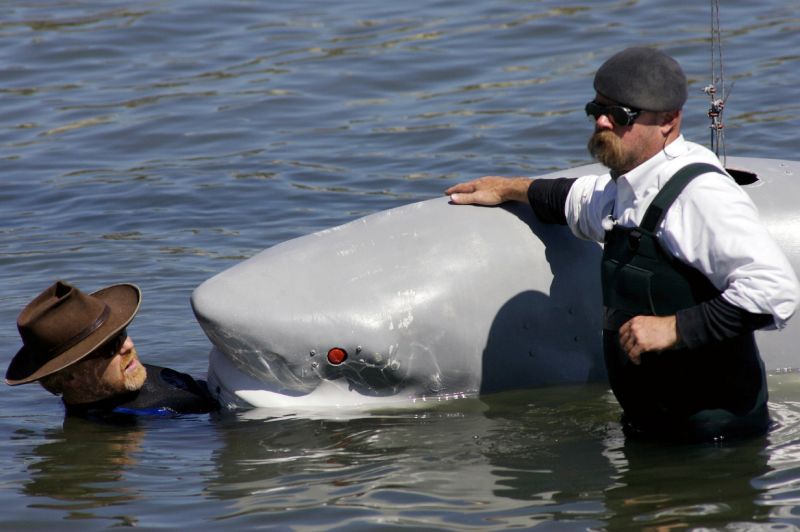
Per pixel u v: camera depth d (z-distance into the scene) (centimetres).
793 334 1997
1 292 2683
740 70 3956
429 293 1925
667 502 1602
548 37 4500
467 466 1752
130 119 3934
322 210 3131
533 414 1912
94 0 5341
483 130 3628
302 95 4084
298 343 1906
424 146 3553
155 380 2102
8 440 1959
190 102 4069
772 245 1549
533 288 1950
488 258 1948
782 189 2014
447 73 4212
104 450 1900
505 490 1669
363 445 1841
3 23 5022
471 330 1936
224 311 1902
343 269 1953
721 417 1708
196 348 2370
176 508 1677
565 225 1977
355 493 1684
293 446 1858
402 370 1933
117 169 3547
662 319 1592
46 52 4650
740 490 1622
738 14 4600
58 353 1972
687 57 4141
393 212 2042
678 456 1730
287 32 4797
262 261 1992
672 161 1608
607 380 1998
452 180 3272
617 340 1689
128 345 2028
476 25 4706
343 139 3666
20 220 3188
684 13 4650
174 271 2780
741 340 1681
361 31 4753
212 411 2061
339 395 1973
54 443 1938
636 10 4725
